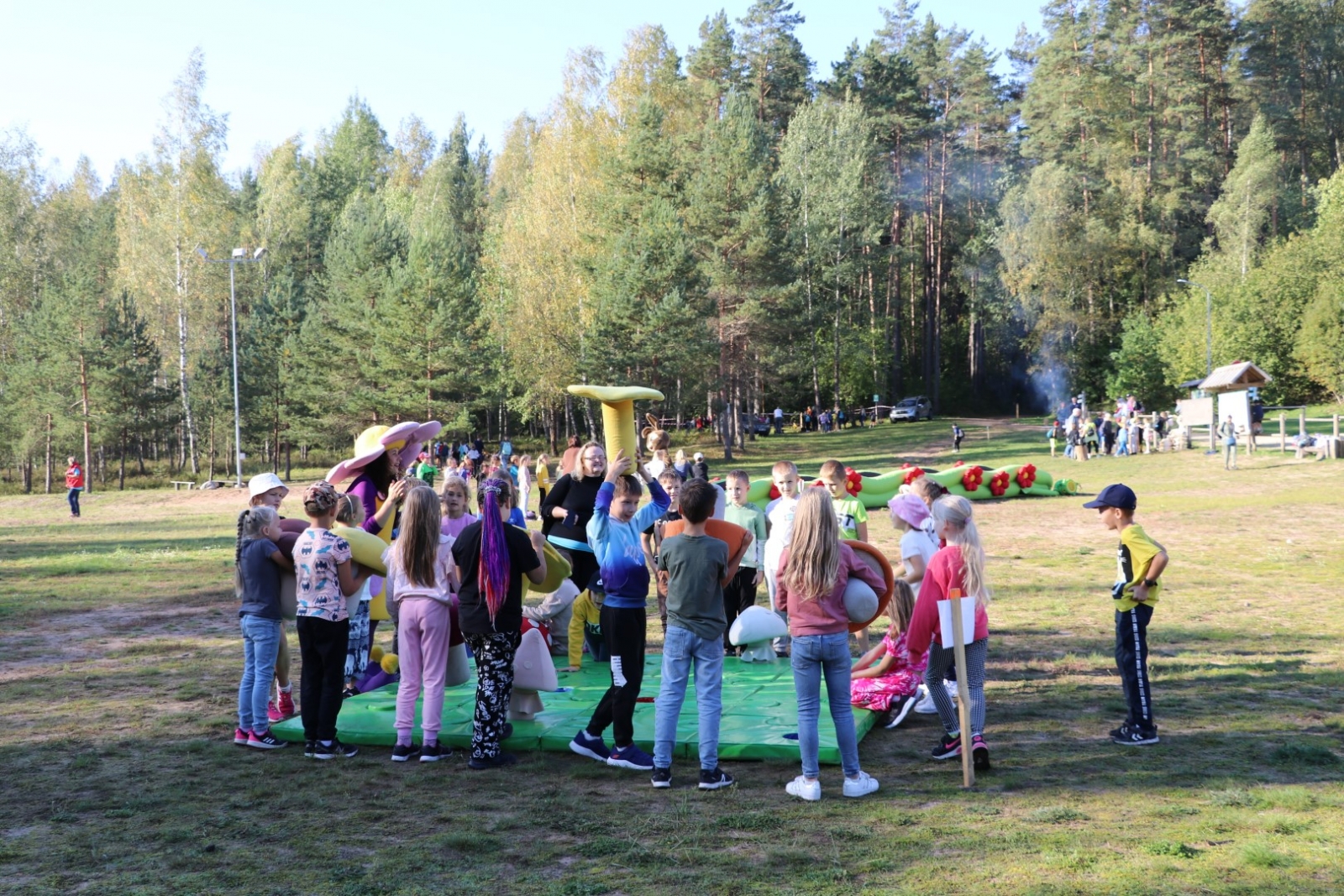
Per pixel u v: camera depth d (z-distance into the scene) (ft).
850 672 19.07
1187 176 231.30
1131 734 21.59
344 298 176.55
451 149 332.60
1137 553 21.36
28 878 15.23
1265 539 55.83
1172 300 205.26
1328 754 20.30
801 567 18.63
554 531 29.32
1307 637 32.50
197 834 17.15
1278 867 14.85
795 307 164.96
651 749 21.83
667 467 33.09
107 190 282.97
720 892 14.46
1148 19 241.96
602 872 15.31
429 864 15.71
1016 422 209.77
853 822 17.34
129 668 31.24
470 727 23.43
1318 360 177.17
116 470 225.15
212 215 188.03
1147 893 13.99
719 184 159.53
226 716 25.40
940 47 276.62
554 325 158.71
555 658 30.71
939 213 263.70
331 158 298.97
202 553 63.98
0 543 77.05
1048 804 17.97
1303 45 253.85
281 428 187.11
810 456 161.79
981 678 20.42
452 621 22.86
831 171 213.87
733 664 29.71
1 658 33.04
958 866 15.19
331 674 21.81
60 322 171.73
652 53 183.01
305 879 15.15
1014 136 268.82
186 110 184.44
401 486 25.21
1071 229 219.00
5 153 209.05
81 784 20.02
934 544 24.13
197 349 192.75
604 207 158.71
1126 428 121.70
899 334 261.44
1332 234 185.68
